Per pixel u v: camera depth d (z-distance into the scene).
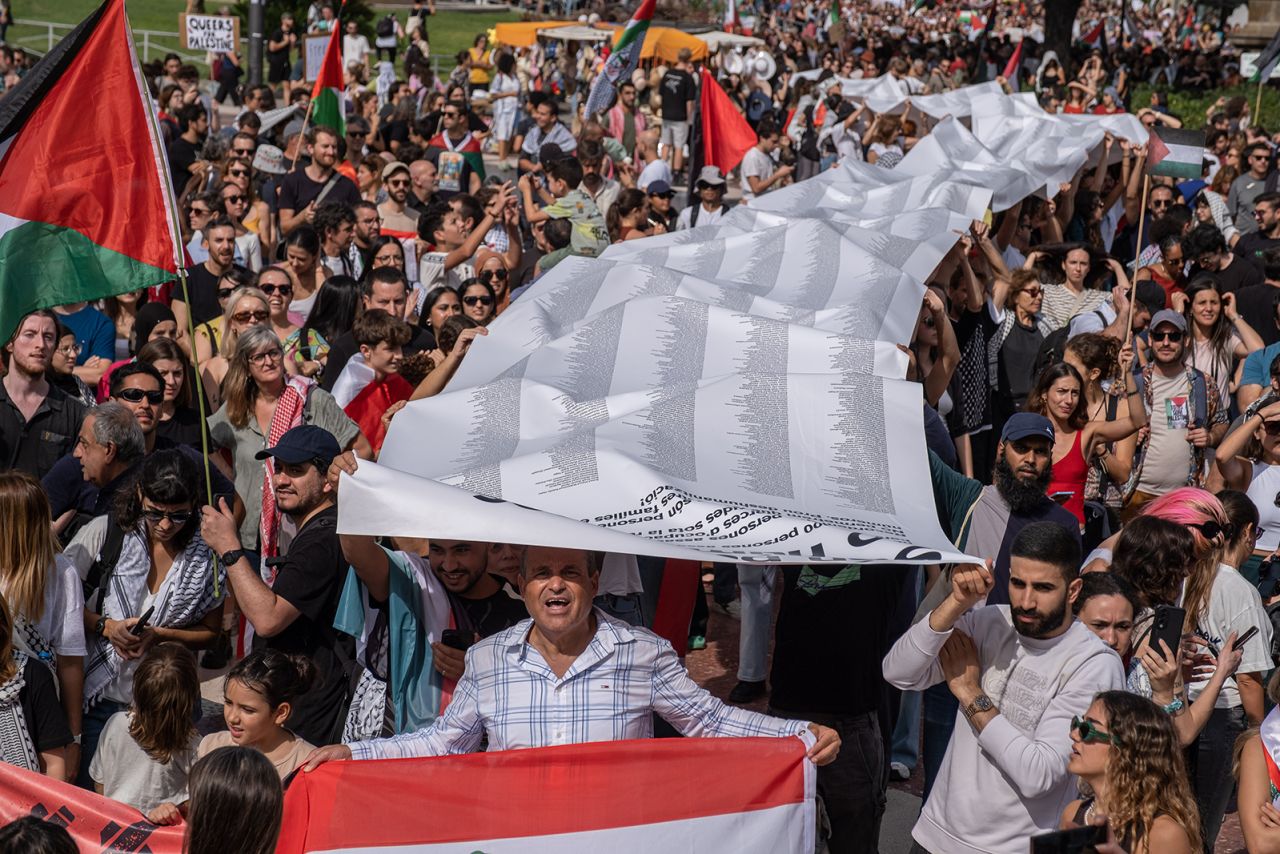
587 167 13.75
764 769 4.14
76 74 5.60
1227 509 5.62
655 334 5.48
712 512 4.19
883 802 5.27
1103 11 52.00
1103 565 5.55
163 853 4.23
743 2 51.34
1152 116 18.86
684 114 23.08
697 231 8.09
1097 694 3.90
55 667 4.93
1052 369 6.92
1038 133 12.97
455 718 4.23
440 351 7.51
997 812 4.24
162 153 5.70
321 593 4.90
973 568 3.98
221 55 28.77
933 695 5.21
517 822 4.06
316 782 4.05
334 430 6.72
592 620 4.21
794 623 5.17
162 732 4.76
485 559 4.78
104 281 5.66
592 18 39.47
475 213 10.75
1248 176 15.39
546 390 4.98
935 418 6.12
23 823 3.20
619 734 4.13
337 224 9.92
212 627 5.48
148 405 6.55
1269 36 43.97
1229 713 5.38
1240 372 9.03
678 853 4.10
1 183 5.56
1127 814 3.71
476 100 27.09
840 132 20.05
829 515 4.25
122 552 5.28
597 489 4.32
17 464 6.55
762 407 4.71
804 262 6.96
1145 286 9.41
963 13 56.38
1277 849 4.12
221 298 9.14
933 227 8.30
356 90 22.41
